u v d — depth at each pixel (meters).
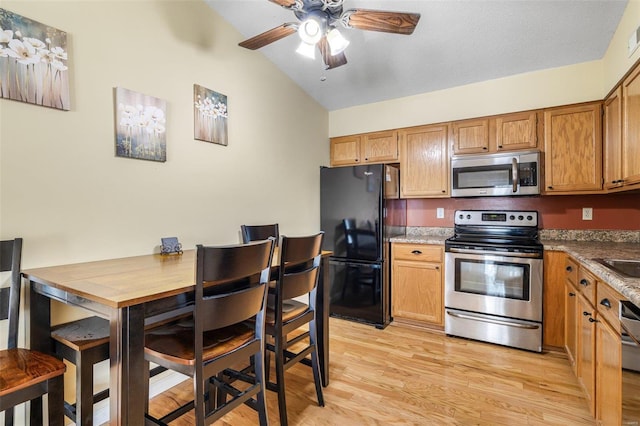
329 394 2.04
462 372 2.30
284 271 1.72
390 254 3.34
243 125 2.73
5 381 1.15
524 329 2.65
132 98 1.94
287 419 1.74
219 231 2.51
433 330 3.12
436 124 3.32
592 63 2.69
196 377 1.21
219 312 1.25
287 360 1.90
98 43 1.79
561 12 2.21
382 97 3.59
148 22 2.04
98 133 1.79
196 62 2.34
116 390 1.09
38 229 1.58
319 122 3.78
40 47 1.56
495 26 2.40
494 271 2.77
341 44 1.90
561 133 2.76
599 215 2.89
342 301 3.44
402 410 1.87
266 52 2.92
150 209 2.05
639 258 1.81
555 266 2.58
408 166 3.48
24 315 1.53
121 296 1.08
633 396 1.19
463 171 3.09
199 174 2.36
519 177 2.84
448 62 2.88
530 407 1.89
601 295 1.59
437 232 3.62
